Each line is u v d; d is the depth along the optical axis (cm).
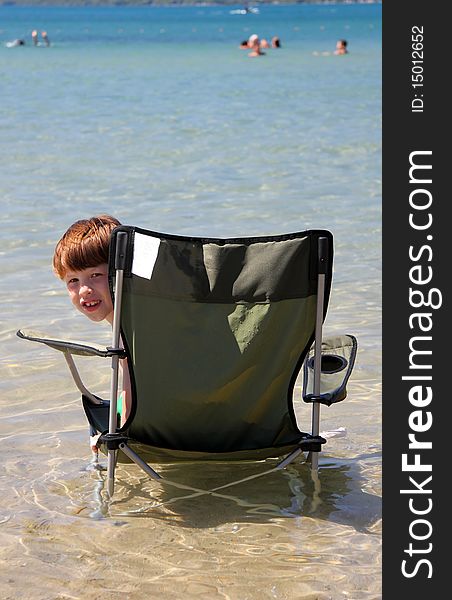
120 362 344
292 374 330
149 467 330
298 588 269
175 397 322
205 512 320
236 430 334
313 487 342
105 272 343
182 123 1520
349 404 425
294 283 317
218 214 807
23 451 369
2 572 276
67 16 13900
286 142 1295
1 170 1046
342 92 2072
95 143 1281
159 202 864
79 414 409
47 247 687
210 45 4556
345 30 6681
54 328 516
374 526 312
